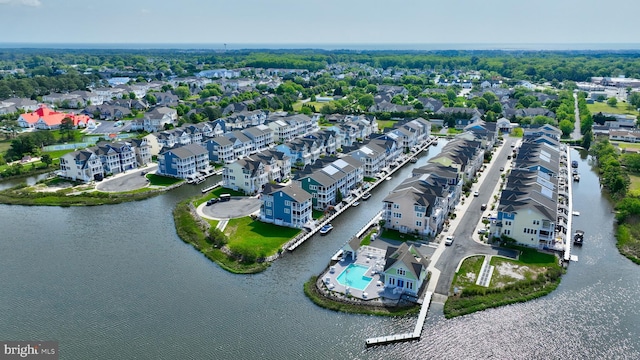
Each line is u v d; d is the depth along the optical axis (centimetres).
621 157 18938
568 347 8044
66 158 16825
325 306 9131
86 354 7844
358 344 8106
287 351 7900
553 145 19975
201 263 10931
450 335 8350
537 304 9269
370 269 10488
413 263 9556
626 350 7956
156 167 18638
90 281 10081
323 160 16038
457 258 10944
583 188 16625
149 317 8794
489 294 9488
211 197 15088
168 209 14362
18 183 16862
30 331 8425
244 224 12975
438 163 15475
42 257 11175
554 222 11188
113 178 17200
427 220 12000
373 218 13550
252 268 10638
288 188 12988
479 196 15175
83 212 14112
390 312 8975
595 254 11394
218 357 7744
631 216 13200
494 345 8100
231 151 19612
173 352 7856
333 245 11875
